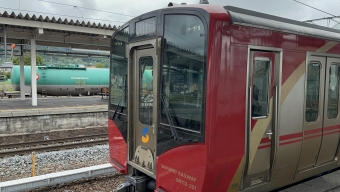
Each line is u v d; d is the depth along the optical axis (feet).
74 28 45.96
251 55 11.66
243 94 11.28
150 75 13.79
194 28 11.00
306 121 14.52
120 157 16.15
